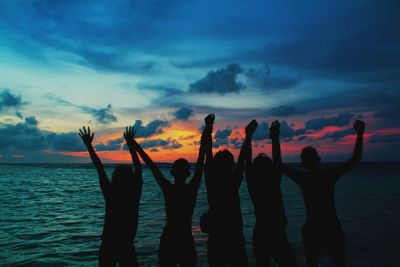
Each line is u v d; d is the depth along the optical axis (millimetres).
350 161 4199
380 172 79812
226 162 4188
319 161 4391
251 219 12562
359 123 4211
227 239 4020
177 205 4012
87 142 4191
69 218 13547
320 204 4230
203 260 6883
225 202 4098
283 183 40688
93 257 7488
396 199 19750
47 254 7719
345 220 11883
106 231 4098
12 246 8531
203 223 4176
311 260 4277
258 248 4184
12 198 21969
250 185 4289
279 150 4344
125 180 4195
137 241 8992
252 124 4297
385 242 8328
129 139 4250
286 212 14414
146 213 14812
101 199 21641
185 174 4113
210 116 4227
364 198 20484
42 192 26875
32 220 13016
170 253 3932
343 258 4160
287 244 4160
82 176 60969
